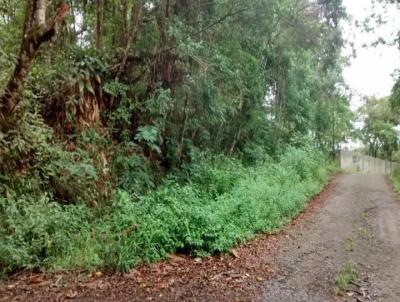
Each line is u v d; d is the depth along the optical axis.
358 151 38.81
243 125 12.19
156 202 6.37
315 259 5.59
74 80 6.91
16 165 5.55
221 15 8.74
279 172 11.55
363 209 10.04
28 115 5.76
